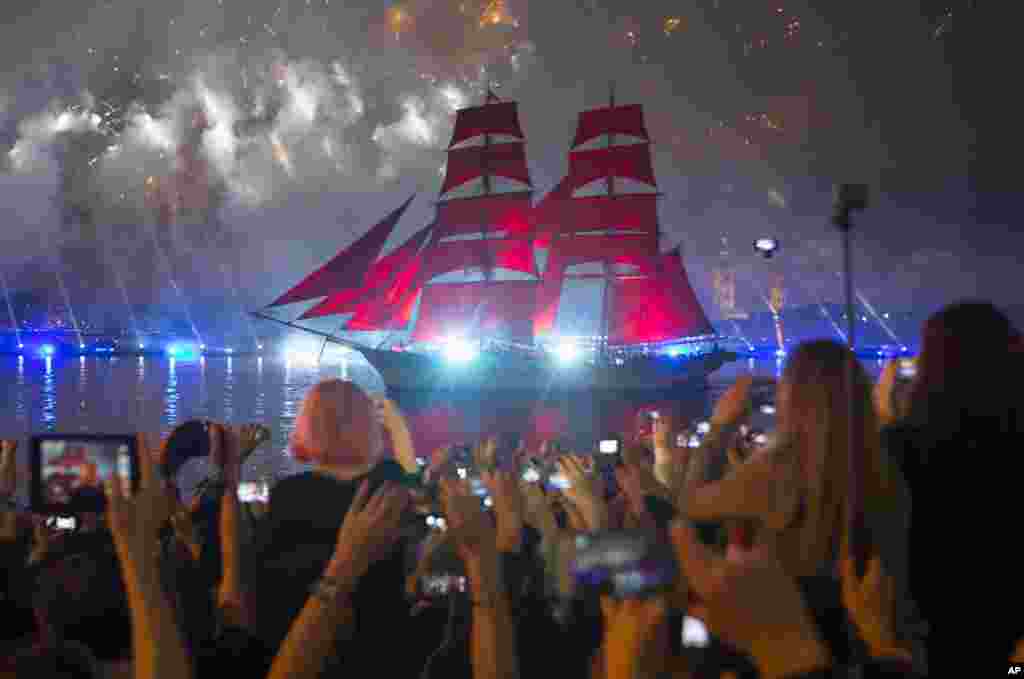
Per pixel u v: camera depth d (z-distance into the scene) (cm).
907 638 270
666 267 10450
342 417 350
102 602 312
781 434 287
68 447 339
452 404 10369
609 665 201
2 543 380
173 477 427
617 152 10438
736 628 145
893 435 334
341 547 294
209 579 409
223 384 13875
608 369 10581
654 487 406
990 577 303
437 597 363
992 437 312
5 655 289
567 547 156
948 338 323
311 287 9762
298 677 283
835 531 273
